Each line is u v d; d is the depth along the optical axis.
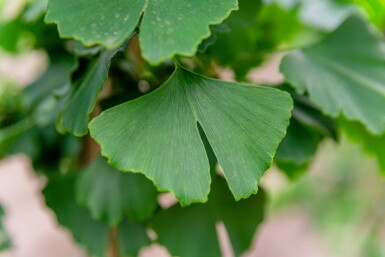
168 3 0.30
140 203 0.37
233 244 0.38
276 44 0.43
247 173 0.31
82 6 0.31
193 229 0.38
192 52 0.29
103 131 0.31
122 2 0.30
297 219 1.33
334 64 0.38
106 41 0.29
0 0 0.46
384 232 1.02
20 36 0.46
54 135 0.44
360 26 0.39
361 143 0.41
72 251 1.12
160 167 0.30
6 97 0.46
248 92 0.32
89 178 0.38
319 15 0.44
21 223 1.14
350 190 1.02
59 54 0.45
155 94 0.32
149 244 0.39
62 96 0.36
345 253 1.01
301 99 0.38
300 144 0.37
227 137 0.31
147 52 0.29
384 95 0.37
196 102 0.31
